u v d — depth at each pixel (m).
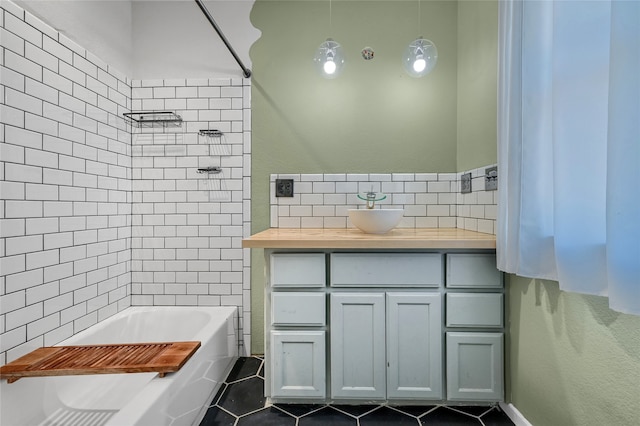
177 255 2.04
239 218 2.02
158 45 2.03
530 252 1.05
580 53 0.82
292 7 2.01
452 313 1.38
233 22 2.02
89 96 1.66
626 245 0.68
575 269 0.84
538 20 1.02
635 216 0.66
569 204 0.85
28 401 1.22
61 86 1.49
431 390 1.39
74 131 1.56
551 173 1.00
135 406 1.00
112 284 1.84
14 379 1.14
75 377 1.42
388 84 1.99
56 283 1.46
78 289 1.59
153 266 2.03
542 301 1.17
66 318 1.51
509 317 1.37
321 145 2.00
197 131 2.02
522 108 1.07
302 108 2.01
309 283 1.40
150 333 1.91
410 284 1.38
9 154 1.24
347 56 2.00
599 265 0.80
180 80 2.03
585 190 0.82
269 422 1.38
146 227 2.03
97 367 1.15
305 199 2.00
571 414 1.03
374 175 1.98
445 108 1.98
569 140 0.85
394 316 1.39
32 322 1.34
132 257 2.03
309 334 1.40
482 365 1.39
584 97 0.82
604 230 0.79
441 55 1.98
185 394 1.27
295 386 1.41
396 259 1.39
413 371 1.39
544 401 1.16
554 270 0.99
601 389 0.92
